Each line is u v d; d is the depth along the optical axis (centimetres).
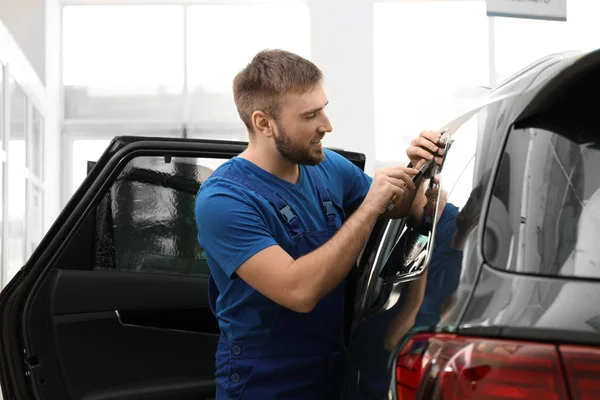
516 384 110
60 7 1121
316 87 198
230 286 207
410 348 123
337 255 184
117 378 283
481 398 111
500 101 150
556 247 118
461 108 1095
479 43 1094
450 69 1095
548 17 476
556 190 123
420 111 1095
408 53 1099
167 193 289
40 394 275
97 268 284
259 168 207
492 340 113
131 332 285
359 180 233
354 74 1098
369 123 1097
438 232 149
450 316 120
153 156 284
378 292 180
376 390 150
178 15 1131
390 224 203
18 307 276
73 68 1129
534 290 115
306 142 200
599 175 122
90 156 1124
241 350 208
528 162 127
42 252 279
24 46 1051
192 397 289
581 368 108
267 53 203
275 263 190
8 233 748
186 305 287
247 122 208
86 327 280
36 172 969
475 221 130
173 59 1134
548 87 127
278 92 197
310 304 187
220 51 1135
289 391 206
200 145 283
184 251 290
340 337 213
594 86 126
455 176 154
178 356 289
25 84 896
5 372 276
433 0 1096
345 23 1100
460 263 128
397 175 188
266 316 205
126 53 1134
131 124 1127
